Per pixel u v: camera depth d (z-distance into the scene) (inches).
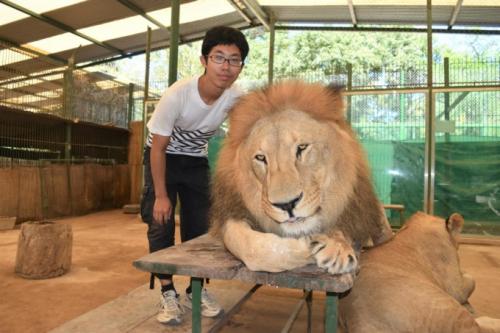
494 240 300.8
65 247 202.5
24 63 446.3
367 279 83.7
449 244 106.0
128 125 516.1
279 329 130.4
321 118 74.4
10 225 325.1
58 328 125.3
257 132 72.6
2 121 395.5
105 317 133.0
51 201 394.3
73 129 452.1
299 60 906.1
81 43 502.6
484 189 319.3
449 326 73.3
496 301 164.2
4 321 141.0
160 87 534.0
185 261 77.5
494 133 319.3
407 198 338.0
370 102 344.5
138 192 499.8
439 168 328.5
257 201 73.2
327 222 73.0
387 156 341.4
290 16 461.4
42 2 402.6
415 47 904.9
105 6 418.3
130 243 281.7
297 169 67.9
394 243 100.6
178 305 127.5
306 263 67.4
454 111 326.0
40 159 414.9
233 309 95.7
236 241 71.5
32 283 187.5
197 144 128.0
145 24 465.7
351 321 80.4
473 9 413.7
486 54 924.0
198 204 133.1
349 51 903.1
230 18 489.4
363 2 418.0
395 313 76.4
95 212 448.5
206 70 109.3
